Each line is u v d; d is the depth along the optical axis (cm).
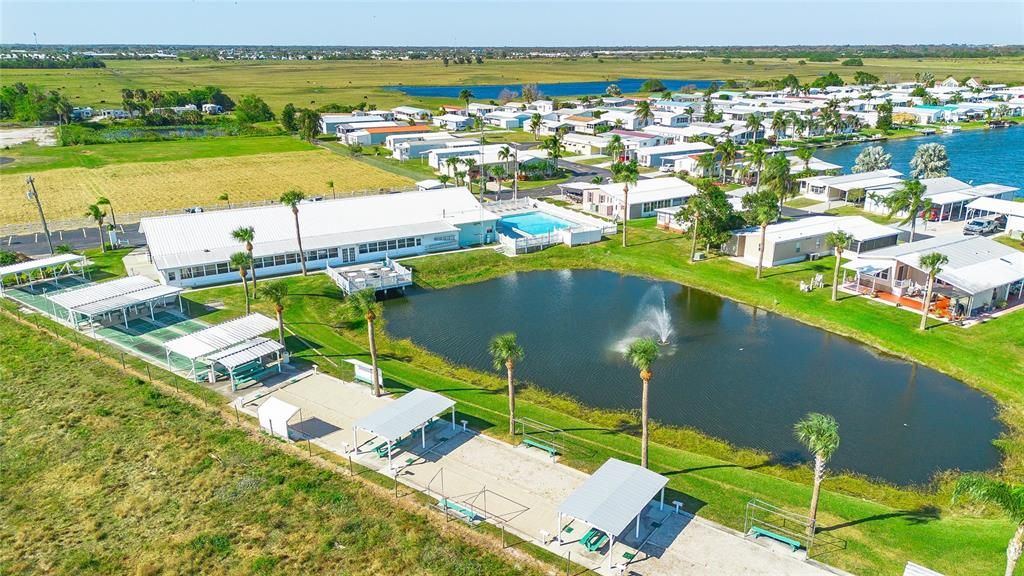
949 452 4712
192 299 7638
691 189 11794
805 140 18912
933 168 12888
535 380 5819
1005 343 6234
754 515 3884
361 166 16275
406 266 8719
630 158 16275
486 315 7344
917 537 3688
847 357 6219
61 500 4191
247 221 9081
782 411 5284
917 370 5953
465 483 4216
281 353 6012
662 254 9156
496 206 11350
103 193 13400
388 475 4309
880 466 4550
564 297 7881
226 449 4622
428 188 12925
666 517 3862
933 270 6322
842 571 3416
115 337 6594
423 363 6169
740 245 8900
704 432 4978
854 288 7731
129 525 3934
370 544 3684
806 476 4425
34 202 12569
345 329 6938
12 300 7650
